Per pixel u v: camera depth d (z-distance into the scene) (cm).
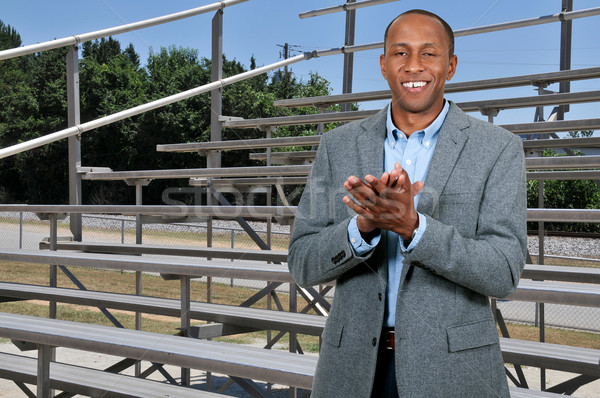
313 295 324
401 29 120
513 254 109
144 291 777
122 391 226
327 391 117
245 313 278
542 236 381
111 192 2261
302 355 220
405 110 121
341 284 121
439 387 107
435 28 119
